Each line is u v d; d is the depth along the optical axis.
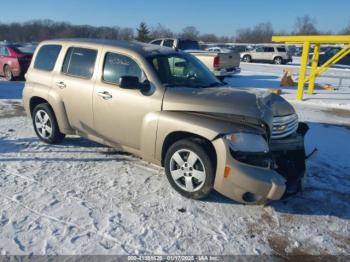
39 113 6.16
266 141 4.04
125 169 5.23
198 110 4.25
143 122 4.60
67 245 3.39
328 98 13.06
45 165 5.28
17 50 14.81
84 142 6.36
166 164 4.50
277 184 3.85
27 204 4.10
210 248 3.49
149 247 3.45
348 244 3.70
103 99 5.03
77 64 5.53
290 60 33.34
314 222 4.07
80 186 4.62
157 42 18.12
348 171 5.63
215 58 14.70
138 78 4.72
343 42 11.68
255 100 4.22
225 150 3.92
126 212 4.04
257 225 3.94
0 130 7.04
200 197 4.30
